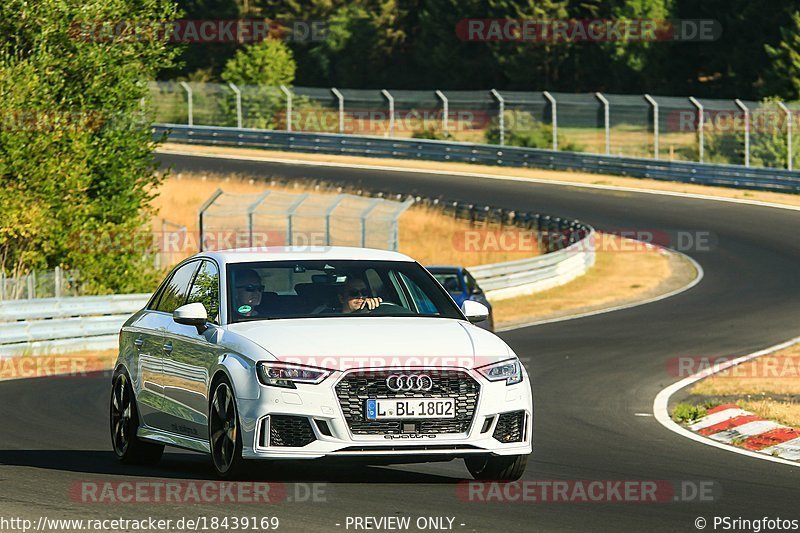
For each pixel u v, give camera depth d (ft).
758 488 114.73
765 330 291.79
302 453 103.30
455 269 268.00
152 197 359.66
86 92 343.46
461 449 105.60
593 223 527.40
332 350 105.19
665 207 561.84
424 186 626.64
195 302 119.03
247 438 105.09
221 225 484.74
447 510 98.07
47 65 333.01
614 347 266.77
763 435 155.02
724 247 464.24
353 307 115.44
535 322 327.47
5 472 118.42
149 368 124.88
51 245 325.21
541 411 181.78
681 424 169.27
